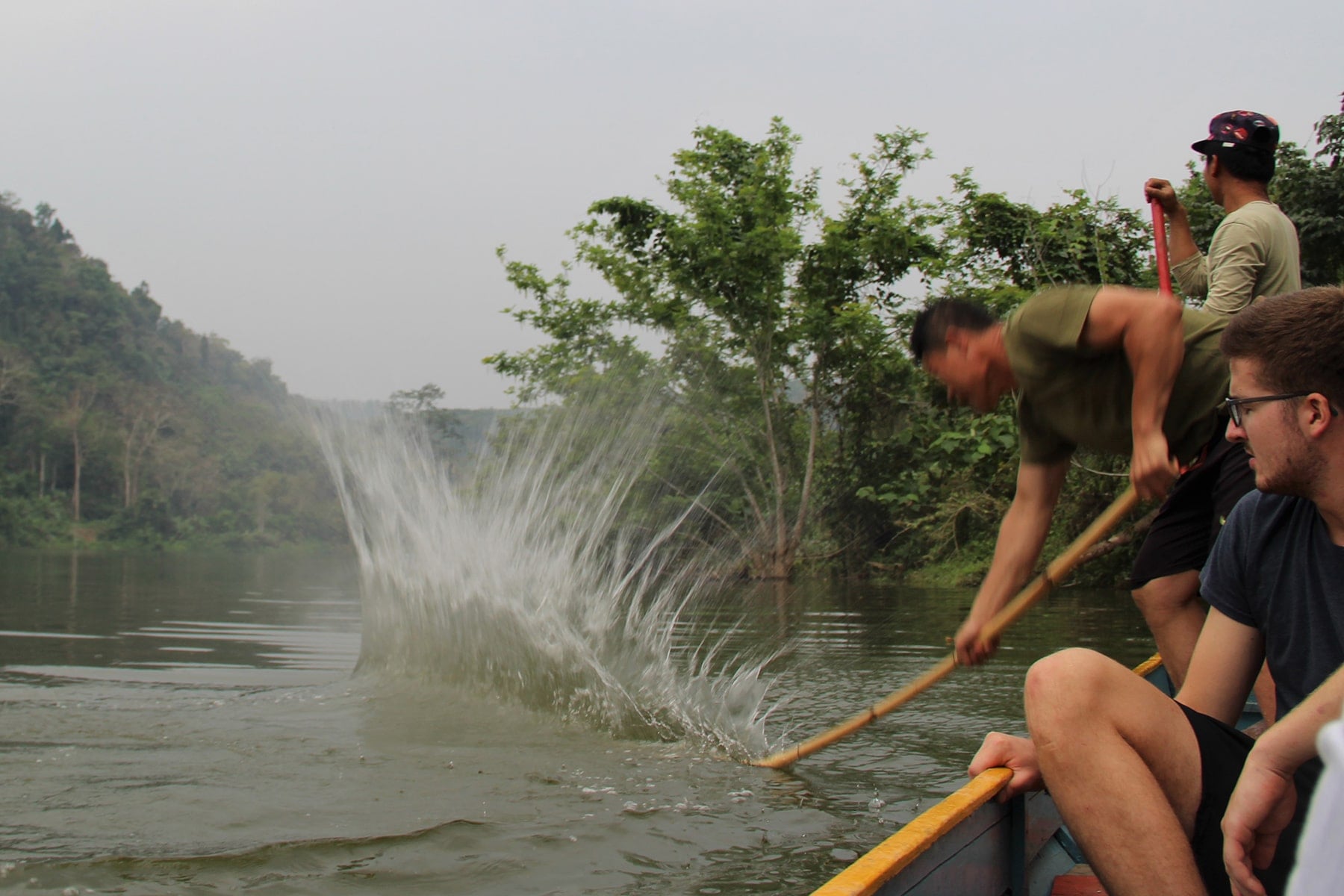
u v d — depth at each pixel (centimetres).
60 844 230
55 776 290
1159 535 242
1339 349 132
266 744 337
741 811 265
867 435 1764
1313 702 129
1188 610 241
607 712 371
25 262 7944
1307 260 1081
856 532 1706
